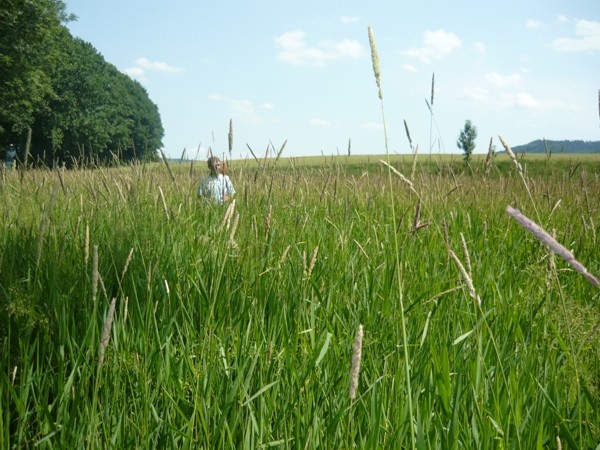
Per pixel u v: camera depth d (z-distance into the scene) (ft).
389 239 14.37
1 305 8.65
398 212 19.93
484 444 5.99
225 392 7.02
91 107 175.94
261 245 11.52
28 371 7.02
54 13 126.00
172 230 13.12
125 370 7.54
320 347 7.89
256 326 8.59
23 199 16.01
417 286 11.05
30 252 11.07
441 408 6.93
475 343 8.66
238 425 6.55
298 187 21.18
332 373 7.52
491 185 24.72
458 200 22.18
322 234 15.02
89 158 21.11
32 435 6.82
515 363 7.84
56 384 7.43
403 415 6.32
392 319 9.25
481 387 7.13
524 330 9.44
